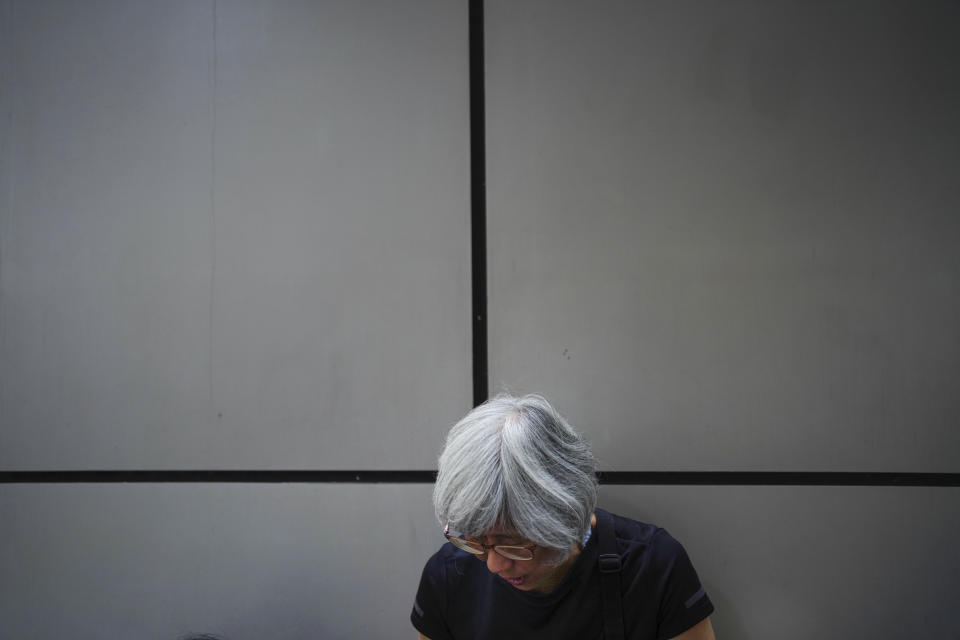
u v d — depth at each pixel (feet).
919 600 4.13
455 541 3.07
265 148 4.47
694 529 4.23
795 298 4.22
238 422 4.43
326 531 4.39
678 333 4.25
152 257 4.50
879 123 4.22
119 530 4.48
